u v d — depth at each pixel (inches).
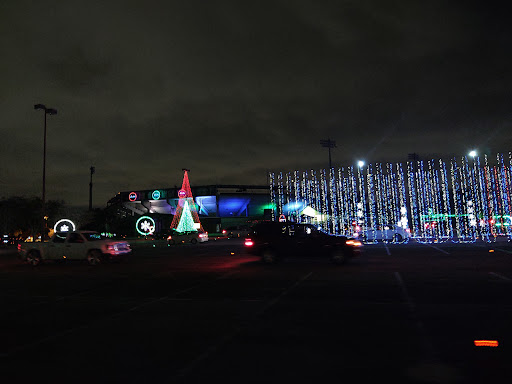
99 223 2541.8
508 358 219.0
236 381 192.7
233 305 380.8
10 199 2347.4
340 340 258.4
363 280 522.0
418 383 187.2
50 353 242.5
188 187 2645.2
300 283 510.0
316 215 1959.9
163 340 266.7
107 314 353.4
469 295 404.5
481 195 1638.8
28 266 849.5
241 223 3250.5
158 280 579.2
